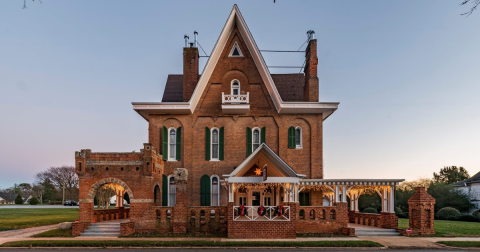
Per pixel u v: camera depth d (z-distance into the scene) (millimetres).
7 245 16250
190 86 25688
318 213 20984
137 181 20781
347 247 16422
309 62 25703
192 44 27094
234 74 25953
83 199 20641
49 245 16438
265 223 18984
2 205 77125
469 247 16453
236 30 26344
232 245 16516
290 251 15750
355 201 26391
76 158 20891
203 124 25531
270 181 19484
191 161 24906
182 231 20188
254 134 25594
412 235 20047
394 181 21219
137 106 24078
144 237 18891
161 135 25109
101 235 19609
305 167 24906
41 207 64750
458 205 42062
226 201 24484
